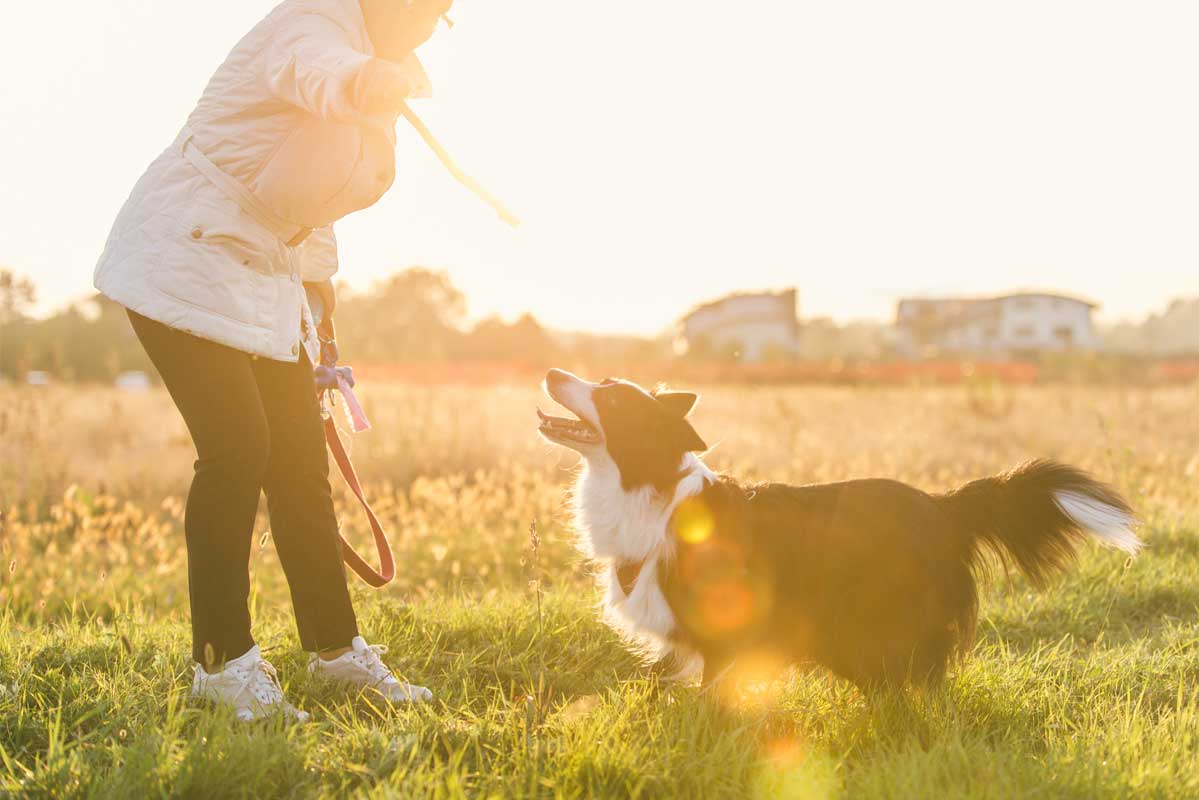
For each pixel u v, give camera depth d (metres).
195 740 2.55
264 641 3.83
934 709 3.11
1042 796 2.45
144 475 8.30
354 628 3.41
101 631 4.02
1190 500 7.32
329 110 2.71
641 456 3.51
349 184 2.97
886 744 2.88
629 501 3.52
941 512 3.54
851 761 2.81
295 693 3.32
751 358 58.09
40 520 7.02
